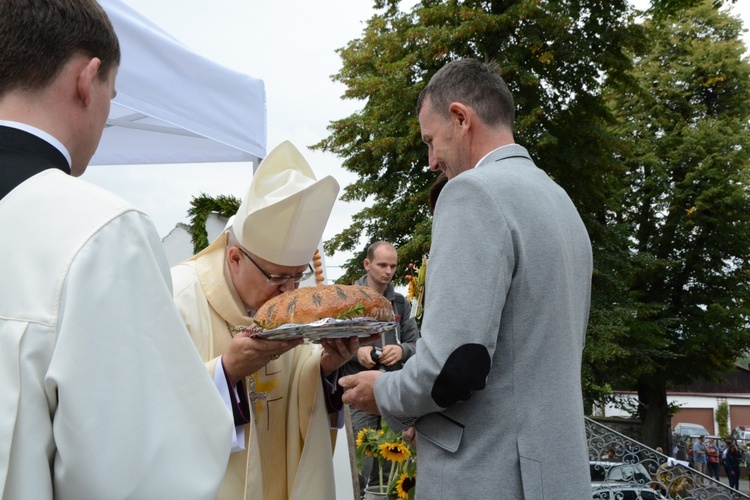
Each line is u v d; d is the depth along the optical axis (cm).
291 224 214
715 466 3031
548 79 1770
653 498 898
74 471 104
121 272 112
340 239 1931
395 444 318
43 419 105
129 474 107
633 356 2016
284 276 223
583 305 201
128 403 108
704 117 2536
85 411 104
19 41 119
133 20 331
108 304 109
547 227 185
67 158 125
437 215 188
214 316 223
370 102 1897
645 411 2527
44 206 113
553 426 177
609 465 941
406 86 1758
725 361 2488
